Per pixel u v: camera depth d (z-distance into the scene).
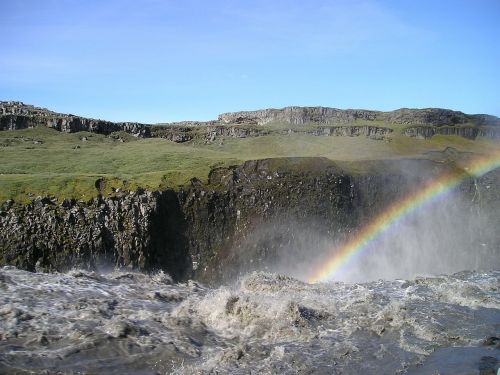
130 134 156.12
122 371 16.55
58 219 70.12
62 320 20.09
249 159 101.38
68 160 104.62
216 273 82.31
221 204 88.06
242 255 85.62
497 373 17.06
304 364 17.88
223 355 18.12
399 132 187.62
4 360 16.20
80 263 69.19
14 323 19.20
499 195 121.06
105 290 25.58
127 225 74.75
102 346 18.02
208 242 84.38
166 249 79.44
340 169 104.00
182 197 84.12
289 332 20.73
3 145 118.94
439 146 170.75
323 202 96.38
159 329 20.33
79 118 147.50
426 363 18.61
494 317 24.11
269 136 174.88
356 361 18.45
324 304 24.69
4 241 66.81
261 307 22.80
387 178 109.81
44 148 118.62
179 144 148.00
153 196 78.69
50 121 142.75
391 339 20.81
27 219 68.62
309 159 103.06
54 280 26.56
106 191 76.62
